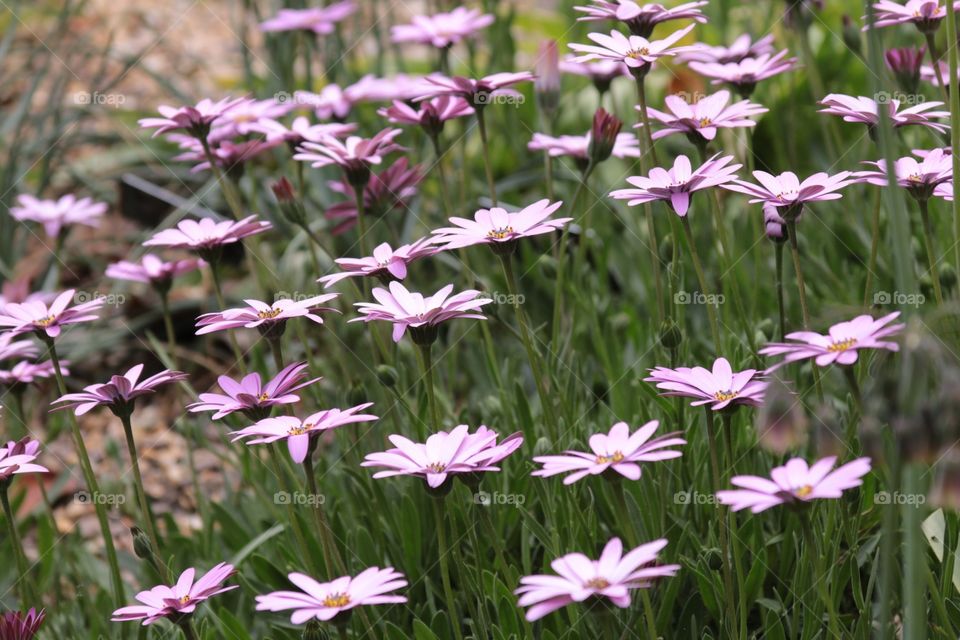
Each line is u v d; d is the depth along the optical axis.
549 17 8.28
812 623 2.78
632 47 3.07
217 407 2.61
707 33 6.07
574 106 6.28
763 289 4.52
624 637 2.75
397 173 3.82
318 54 6.41
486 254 5.33
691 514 3.23
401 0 8.30
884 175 2.64
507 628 2.84
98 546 4.46
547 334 5.01
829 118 4.51
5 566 4.08
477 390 4.57
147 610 2.44
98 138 6.85
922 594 2.08
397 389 3.63
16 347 3.60
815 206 4.84
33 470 2.81
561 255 3.51
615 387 3.83
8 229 5.96
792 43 4.87
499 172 6.34
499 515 3.34
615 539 2.12
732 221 4.82
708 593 2.91
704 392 2.38
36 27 8.54
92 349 5.62
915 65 3.36
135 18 8.91
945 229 3.96
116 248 6.49
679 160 2.73
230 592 3.67
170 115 3.65
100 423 5.36
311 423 2.52
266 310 2.74
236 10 8.98
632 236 5.23
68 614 3.72
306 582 2.23
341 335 4.47
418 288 5.11
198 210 6.09
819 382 2.63
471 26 4.95
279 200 3.67
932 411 1.81
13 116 6.48
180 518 4.66
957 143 2.53
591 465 2.25
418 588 3.42
